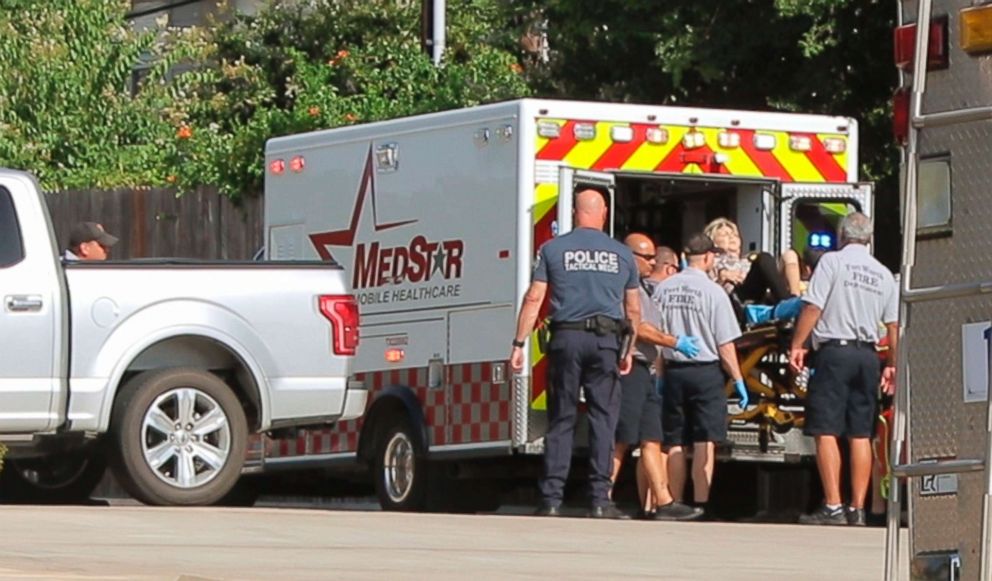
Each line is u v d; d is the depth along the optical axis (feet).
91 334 139.64
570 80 207.41
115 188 241.96
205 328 142.92
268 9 280.51
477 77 232.12
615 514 143.43
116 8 277.23
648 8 195.31
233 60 280.51
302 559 96.84
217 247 228.22
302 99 236.22
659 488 146.10
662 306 147.64
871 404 142.00
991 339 68.74
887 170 198.08
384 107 233.35
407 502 165.07
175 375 140.46
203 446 141.28
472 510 168.96
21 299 137.28
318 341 146.10
